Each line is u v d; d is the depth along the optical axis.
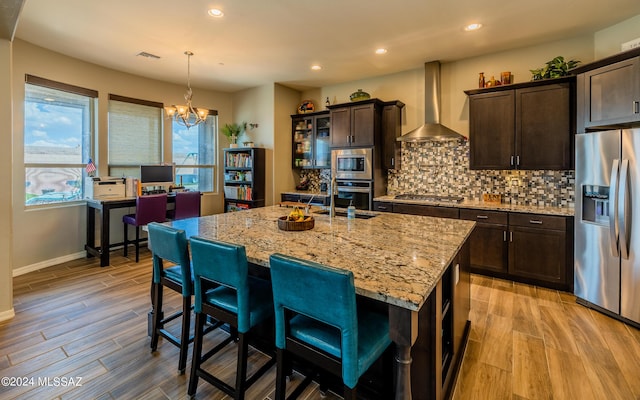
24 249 3.94
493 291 3.41
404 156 4.96
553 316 2.83
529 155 3.72
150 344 2.38
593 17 3.18
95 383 1.95
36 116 4.06
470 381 1.98
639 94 2.62
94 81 4.55
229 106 6.36
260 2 2.87
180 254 1.96
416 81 4.82
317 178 6.00
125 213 5.09
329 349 1.35
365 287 1.26
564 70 3.48
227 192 5.90
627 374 2.02
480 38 3.68
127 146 5.02
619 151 2.68
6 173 2.72
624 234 2.65
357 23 3.28
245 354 1.68
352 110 4.89
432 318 1.47
